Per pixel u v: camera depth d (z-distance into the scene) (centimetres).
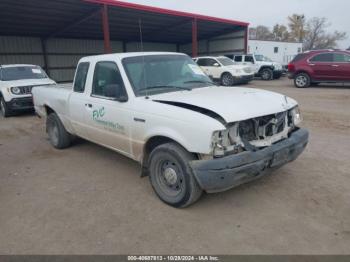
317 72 1509
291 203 363
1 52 2153
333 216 333
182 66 473
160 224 329
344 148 560
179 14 1986
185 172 334
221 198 381
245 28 2506
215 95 383
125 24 2212
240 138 330
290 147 360
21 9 1659
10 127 847
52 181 453
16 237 314
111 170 489
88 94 482
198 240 300
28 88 998
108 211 360
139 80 414
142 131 379
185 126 325
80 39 2567
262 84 1838
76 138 627
